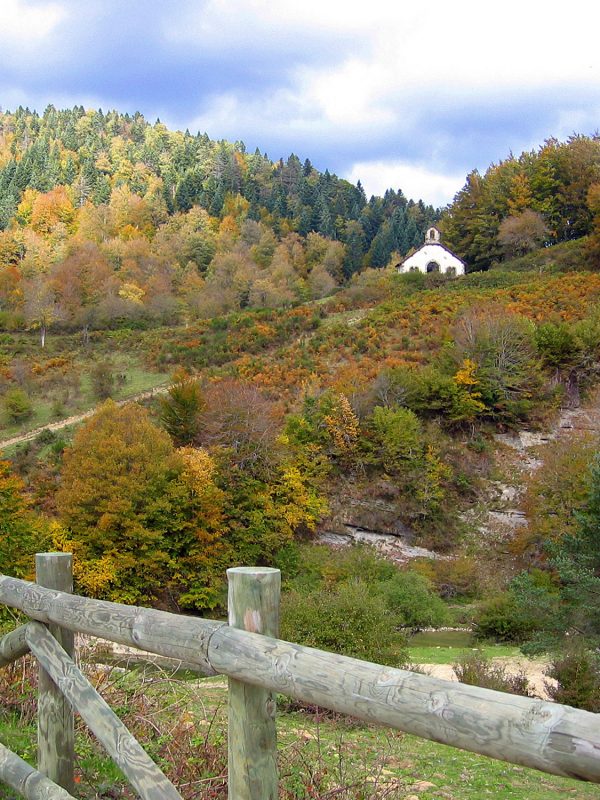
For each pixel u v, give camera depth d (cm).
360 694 193
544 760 153
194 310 7731
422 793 582
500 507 3509
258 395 3791
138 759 272
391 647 1314
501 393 3947
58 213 11894
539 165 7738
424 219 13400
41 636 348
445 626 2519
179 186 13662
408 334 5097
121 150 15050
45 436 4281
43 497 3438
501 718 162
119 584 2831
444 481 3603
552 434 3884
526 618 1722
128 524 2834
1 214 12169
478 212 7756
